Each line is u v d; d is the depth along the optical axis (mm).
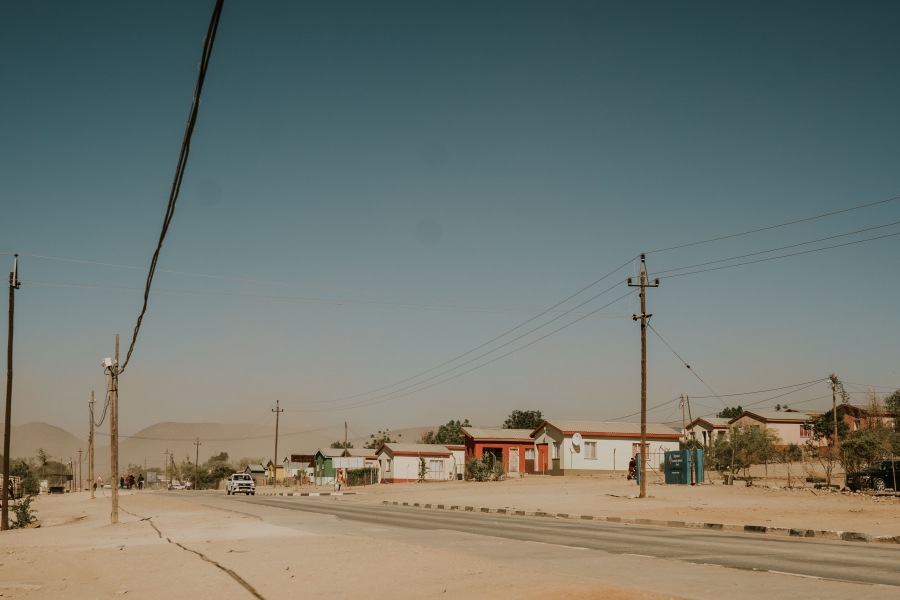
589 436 62719
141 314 21859
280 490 72938
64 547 19812
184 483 125625
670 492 38219
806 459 60188
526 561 14125
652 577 11836
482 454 69875
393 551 15320
